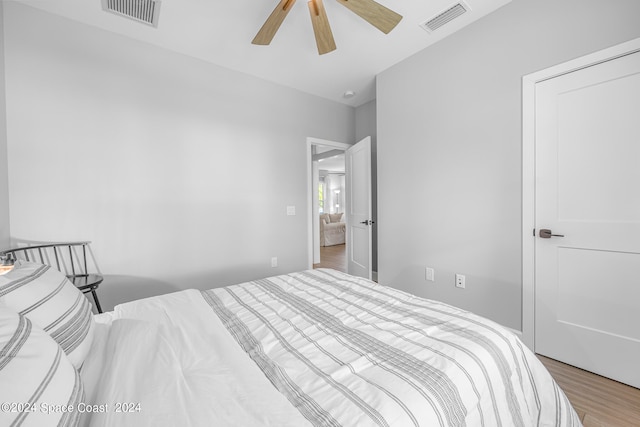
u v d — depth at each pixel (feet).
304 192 11.15
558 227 5.74
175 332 3.35
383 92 9.37
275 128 10.28
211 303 4.51
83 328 2.79
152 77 7.80
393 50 8.15
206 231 8.80
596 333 5.34
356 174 11.72
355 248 11.98
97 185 7.04
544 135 5.87
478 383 2.56
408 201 8.68
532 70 5.97
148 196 7.77
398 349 2.95
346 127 12.50
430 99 7.96
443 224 7.75
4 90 5.97
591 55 5.22
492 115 6.64
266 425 1.90
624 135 4.97
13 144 6.09
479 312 7.02
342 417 2.01
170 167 8.11
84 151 6.86
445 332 3.29
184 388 2.27
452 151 7.48
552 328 5.88
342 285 5.32
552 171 5.79
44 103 6.39
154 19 6.74
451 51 7.41
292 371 2.62
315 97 11.38
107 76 7.14
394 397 2.19
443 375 2.48
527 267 6.15
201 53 8.28
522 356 3.22
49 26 6.44
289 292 4.99
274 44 7.82
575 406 4.50
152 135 7.81
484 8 6.47
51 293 2.70
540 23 5.83
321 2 5.37
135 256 7.59
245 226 9.64
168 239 8.11
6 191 5.98
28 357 1.73
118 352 2.71
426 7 6.40
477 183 6.98
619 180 5.04
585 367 5.47
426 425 2.04
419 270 8.43
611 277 5.16
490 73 6.65
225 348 3.00
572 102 5.51
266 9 6.46
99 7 6.34
